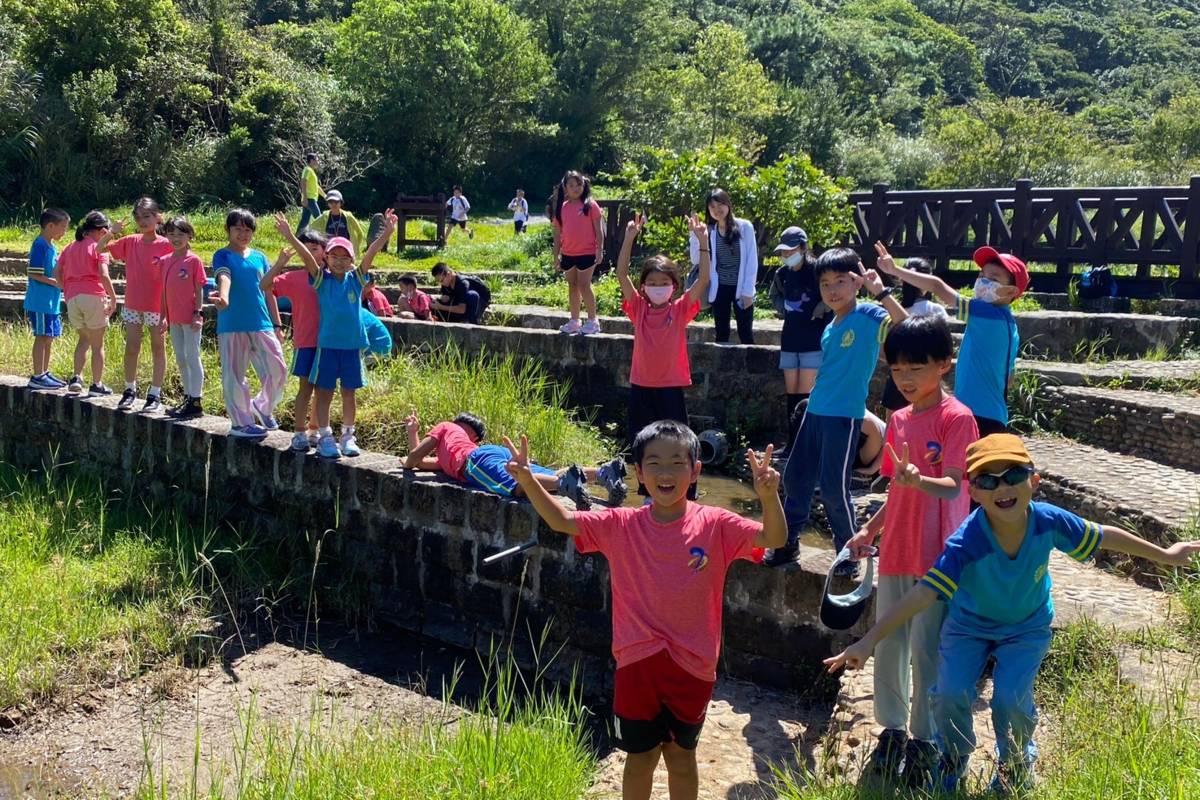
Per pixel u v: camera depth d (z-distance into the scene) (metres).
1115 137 59.38
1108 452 7.47
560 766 4.34
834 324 5.17
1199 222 10.73
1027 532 3.47
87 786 4.71
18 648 5.71
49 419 8.86
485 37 37.62
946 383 8.71
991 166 26.67
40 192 26.45
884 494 7.29
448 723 5.23
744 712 5.08
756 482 3.49
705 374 9.11
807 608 5.24
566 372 9.68
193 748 5.02
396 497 6.67
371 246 7.10
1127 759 3.46
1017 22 107.69
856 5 97.38
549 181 42.16
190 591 6.52
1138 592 5.31
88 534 7.32
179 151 28.73
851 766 4.09
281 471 7.27
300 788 4.19
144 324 8.34
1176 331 9.45
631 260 14.72
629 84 44.62
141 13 30.48
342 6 56.31
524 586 6.14
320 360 6.88
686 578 3.63
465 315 11.21
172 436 7.92
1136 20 115.56
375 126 35.69
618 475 6.14
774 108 38.75
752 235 9.21
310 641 6.36
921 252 12.74
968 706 3.62
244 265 7.51
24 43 28.36
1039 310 10.52
